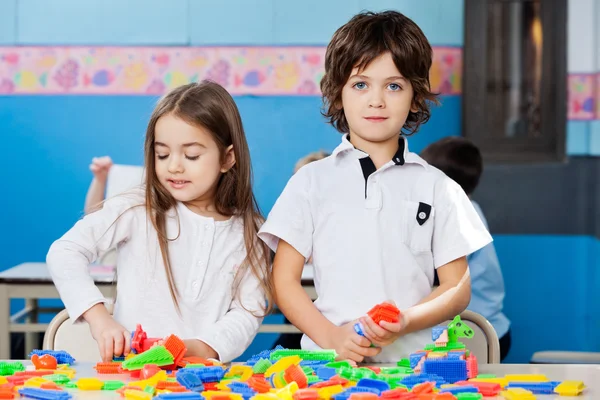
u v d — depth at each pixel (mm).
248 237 1647
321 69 3639
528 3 3584
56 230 3658
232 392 1093
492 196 3637
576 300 3674
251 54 3637
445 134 3656
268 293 1590
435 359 1196
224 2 3619
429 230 1570
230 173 1686
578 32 3625
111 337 1374
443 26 3633
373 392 1056
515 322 3695
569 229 3654
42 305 3619
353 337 1401
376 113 1545
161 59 3629
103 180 3221
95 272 2754
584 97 3641
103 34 3619
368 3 3627
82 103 3633
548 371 1265
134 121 3637
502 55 3592
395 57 1538
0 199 3650
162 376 1143
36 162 3643
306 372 1195
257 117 3656
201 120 1593
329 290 1564
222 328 1525
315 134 3658
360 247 1556
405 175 1600
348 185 1590
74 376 1214
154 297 1595
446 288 1538
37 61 3619
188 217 1640
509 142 3627
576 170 3629
